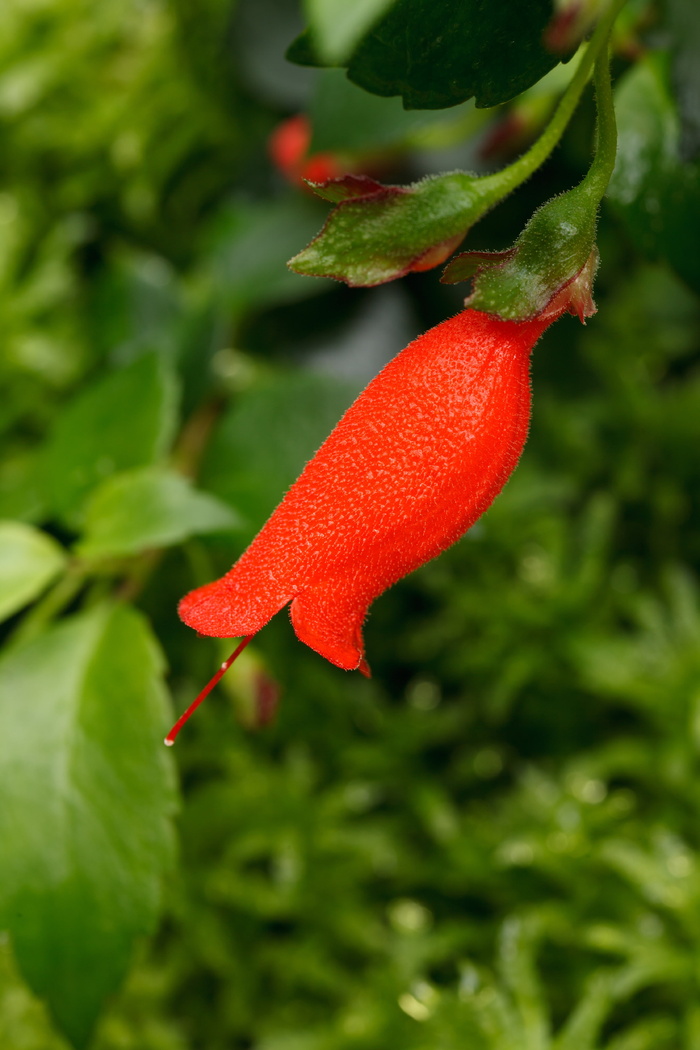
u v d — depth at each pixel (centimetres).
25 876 24
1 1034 28
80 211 44
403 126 25
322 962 31
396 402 20
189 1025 32
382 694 38
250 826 33
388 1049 28
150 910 24
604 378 40
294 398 29
